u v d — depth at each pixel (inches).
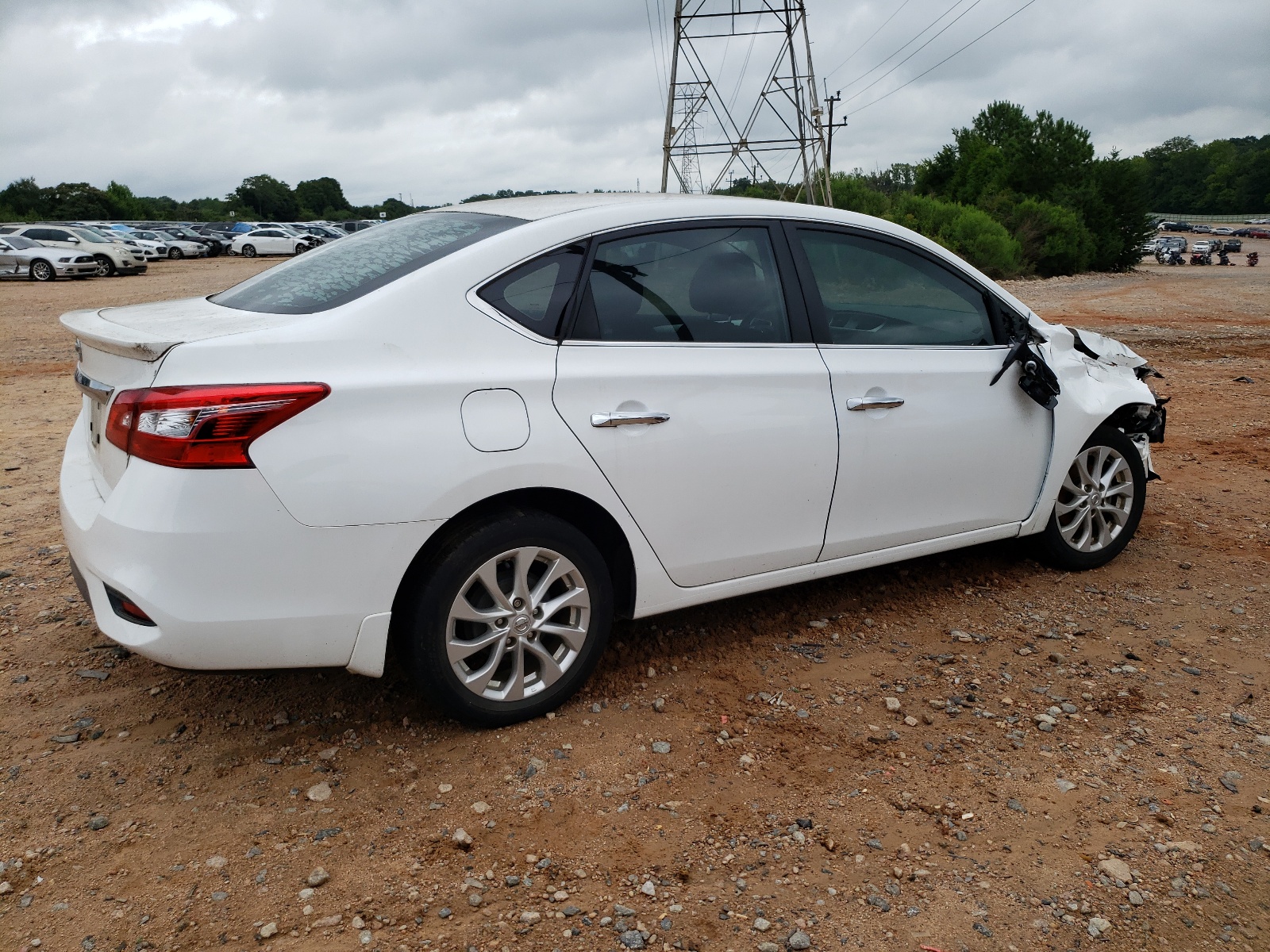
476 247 113.0
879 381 139.5
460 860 95.2
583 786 107.6
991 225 1711.4
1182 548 188.2
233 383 95.9
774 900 90.0
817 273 138.0
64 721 120.9
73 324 113.8
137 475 97.0
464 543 108.0
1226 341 555.8
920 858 96.5
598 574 120.1
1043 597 163.9
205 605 96.7
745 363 127.4
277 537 97.7
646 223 124.6
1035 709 126.2
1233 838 100.0
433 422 103.8
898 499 144.9
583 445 113.8
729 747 116.2
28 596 160.7
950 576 172.7
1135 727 121.6
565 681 121.3
